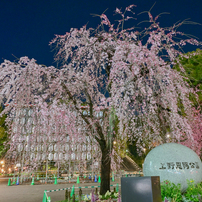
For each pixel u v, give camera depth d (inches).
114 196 329.1
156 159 273.6
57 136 336.2
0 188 617.3
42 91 316.5
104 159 356.2
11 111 313.4
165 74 279.9
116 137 351.3
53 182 764.6
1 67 299.4
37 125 314.2
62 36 355.9
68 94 332.8
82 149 398.6
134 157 1020.5
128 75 280.1
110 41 335.9
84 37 354.0
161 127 347.3
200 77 486.9
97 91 374.3
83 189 539.8
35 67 301.9
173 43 281.1
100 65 346.6
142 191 147.9
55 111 306.0
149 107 274.4
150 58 257.6
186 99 324.5
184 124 290.4
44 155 349.4
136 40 302.0
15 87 302.8
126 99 269.3
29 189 583.5
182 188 258.1
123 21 297.1
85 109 372.5
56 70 338.3
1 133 921.5
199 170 267.7
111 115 322.0
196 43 289.4
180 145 290.2
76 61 346.6
